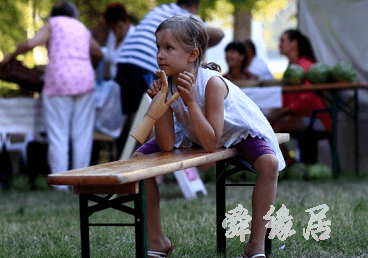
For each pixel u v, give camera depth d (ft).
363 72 59.88
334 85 51.67
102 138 53.01
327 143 61.52
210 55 86.99
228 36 90.94
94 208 16.83
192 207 37.76
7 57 49.21
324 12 60.95
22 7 68.80
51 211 39.32
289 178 53.98
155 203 21.13
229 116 20.59
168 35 19.93
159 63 20.21
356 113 57.41
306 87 51.80
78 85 49.47
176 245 25.07
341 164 60.95
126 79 47.11
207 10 76.54
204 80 20.31
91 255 24.09
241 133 20.92
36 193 50.44
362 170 59.88
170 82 21.13
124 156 40.57
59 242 26.99
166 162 17.25
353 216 30.63
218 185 23.07
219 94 20.03
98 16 71.00
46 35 49.47
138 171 15.43
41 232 30.40
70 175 15.26
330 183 50.47
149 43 45.19
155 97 20.38
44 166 55.42
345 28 60.08
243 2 73.36
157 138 21.11
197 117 19.52
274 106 51.52
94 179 15.01
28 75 50.88
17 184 52.60
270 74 61.62
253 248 20.22
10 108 52.95
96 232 29.27
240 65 57.62
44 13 69.77
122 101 49.90
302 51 58.08
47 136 51.78
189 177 43.73
